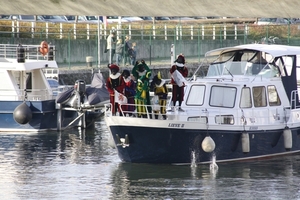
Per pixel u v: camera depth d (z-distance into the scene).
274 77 78.88
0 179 70.12
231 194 64.69
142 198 63.62
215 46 148.75
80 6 125.19
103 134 94.75
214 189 66.19
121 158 75.12
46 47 104.00
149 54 141.88
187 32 148.12
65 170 73.50
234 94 75.50
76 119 97.75
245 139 74.50
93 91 96.56
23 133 94.88
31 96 97.38
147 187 66.81
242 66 80.06
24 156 80.25
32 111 94.69
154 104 79.19
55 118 96.81
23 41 128.38
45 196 64.50
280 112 78.12
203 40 147.38
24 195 64.88
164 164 73.94
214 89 75.88
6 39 126.06
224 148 74.19
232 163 75.38
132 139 72.75
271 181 68.88
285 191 65.69
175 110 74.50
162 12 131.38
